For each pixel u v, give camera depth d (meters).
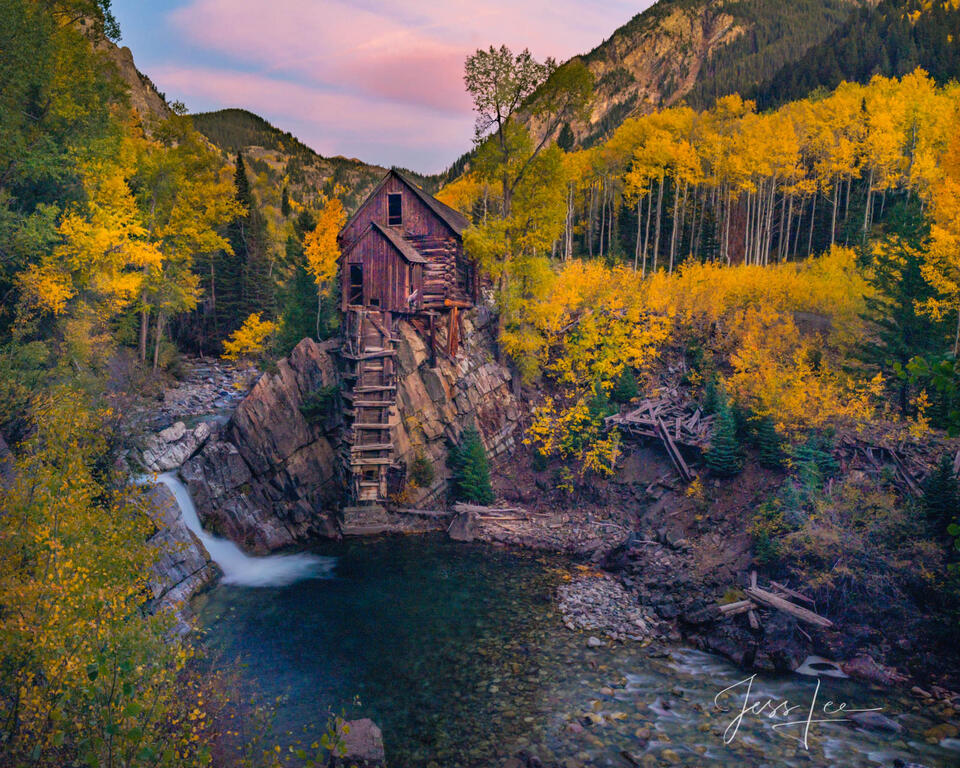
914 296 26.00
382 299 30.67
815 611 17.83
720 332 33.25
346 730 8.44
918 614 16.59
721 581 20.16
